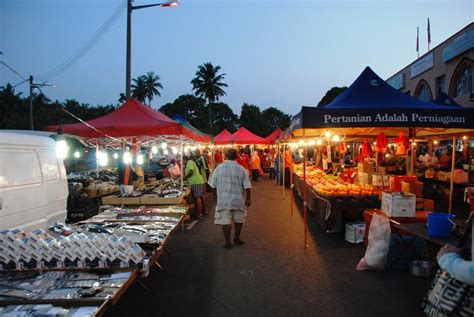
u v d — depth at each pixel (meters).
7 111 55.88
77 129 8.55
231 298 4.58
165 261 6.16
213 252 6.70
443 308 3.10
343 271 5.54
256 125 74.94
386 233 5.50
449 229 4.48
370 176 8.74
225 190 7.01
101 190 10.76
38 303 2.78
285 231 8.41
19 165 5.21
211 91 65.94
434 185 13.04
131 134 8.57
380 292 4.71
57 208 6.24
